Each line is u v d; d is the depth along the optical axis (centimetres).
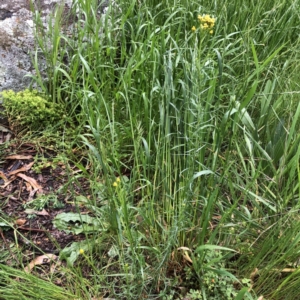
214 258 58
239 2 92
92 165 75
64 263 63
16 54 88
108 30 85
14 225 68
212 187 62
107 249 64
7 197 72
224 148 76
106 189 68
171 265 61
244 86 74
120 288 59
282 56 87
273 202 65
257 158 72
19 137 82
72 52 90
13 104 81
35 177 76
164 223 64
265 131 76
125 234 63
